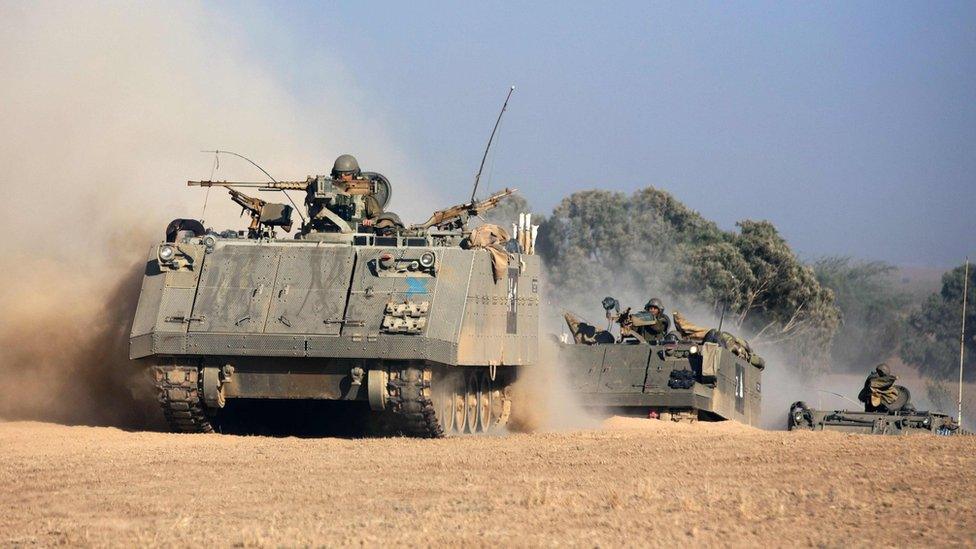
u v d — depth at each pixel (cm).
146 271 5797
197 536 3031
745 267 16462
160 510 3444
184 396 5616
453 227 6544
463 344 5628
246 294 5631
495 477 4012
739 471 4144
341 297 5591
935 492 3650
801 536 2998
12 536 3100
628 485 3806
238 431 6388
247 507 3481
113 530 3152
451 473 4116
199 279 5709
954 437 5353
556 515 3291
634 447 4897
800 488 3725
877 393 7206
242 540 2953
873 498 3556
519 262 6406
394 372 5512
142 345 5575
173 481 3956
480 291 5847
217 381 5594
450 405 5988
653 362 7438
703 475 4050
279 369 5584
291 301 5591
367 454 4641
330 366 5550
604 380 7431
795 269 16712
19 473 4159
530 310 6562
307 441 5262
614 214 18288
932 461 4344
